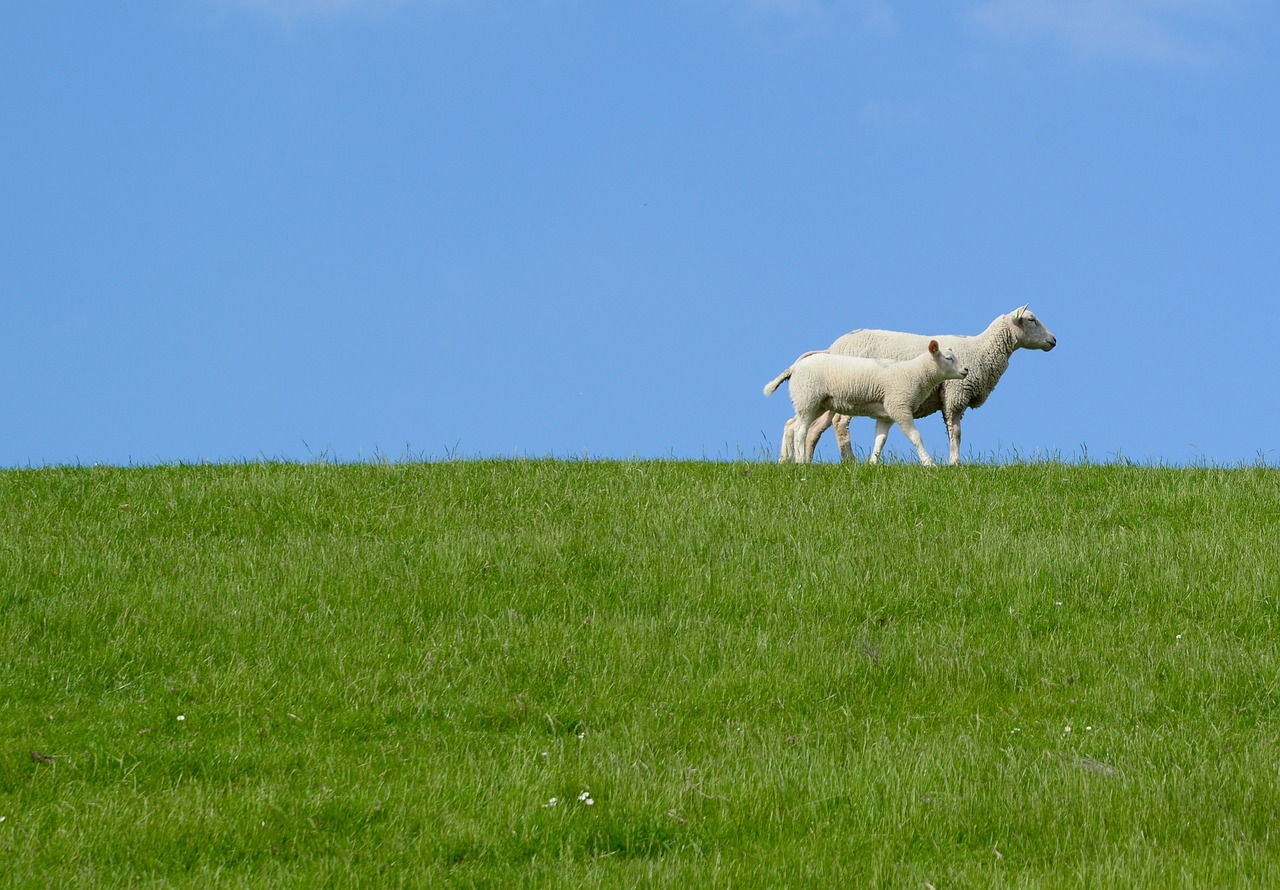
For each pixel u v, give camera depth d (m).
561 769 11.17
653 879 9.03
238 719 12.50
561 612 15.56
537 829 9.99
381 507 19.38
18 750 11.53
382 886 9.11
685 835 10.01
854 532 18.23
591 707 13.10
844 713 12.98
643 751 11.78
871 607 15.79
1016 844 9.84
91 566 16.25
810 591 16.19
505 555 17.02
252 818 10.17
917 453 23.36
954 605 15.88
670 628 15.08
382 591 15.84
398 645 14.48
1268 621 15.12
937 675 13.80
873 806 10.38
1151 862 9.12
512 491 20.31
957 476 21.03
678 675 13.92
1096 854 9.43
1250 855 9.37
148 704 12.85
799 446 24.03
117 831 9.93
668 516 18.70
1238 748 11.71
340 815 10.31
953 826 10.03
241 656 13.95
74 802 10.57
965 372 22.91
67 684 13.16
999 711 13.03
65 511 18.86
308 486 20.16
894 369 23.03
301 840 9.93
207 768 11.42
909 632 14.95
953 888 8.89
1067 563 16.67
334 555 16.86
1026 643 14.64
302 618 15.03
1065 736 12.14
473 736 12.35
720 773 11.06
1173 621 15.35
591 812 10.23
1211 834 9.81
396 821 10.23
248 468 21.97
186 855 9.69
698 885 8.99
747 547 17.55
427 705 12.98
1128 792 10.45
